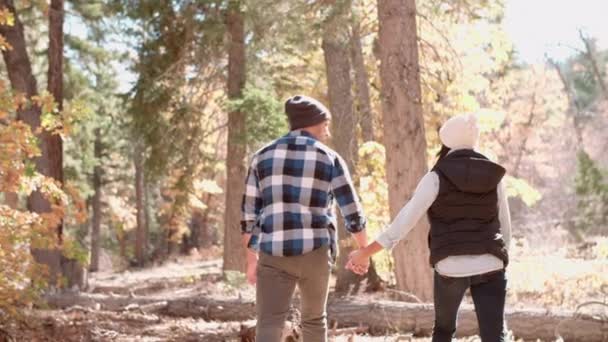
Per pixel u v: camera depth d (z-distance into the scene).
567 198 33.03
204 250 36.81
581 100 42.09
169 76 16.23
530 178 36.41
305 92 18.06
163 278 22.09
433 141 13.08
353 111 13.15
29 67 13.30
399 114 9.15
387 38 9.23
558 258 13.30
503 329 3.67
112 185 38.00
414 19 9.30
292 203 3.94
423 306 7.43
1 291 6.99
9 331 6.97
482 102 18.64
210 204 37.09
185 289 15.26
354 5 11.12
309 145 4.02
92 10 16.50
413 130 9.13
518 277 11.02
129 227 39.94
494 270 3.70
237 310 8.91
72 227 28.92
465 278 3.69
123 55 17.36
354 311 7.74
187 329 7.54
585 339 6.41
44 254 13.19
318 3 11.49
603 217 16.55
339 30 11.32
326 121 4.20
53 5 13.85
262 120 14.86
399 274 9.20
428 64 12.50
